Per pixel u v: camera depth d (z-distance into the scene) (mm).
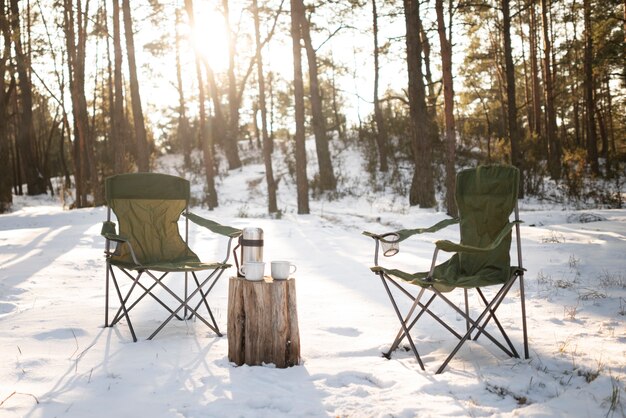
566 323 4203
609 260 7027
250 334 3309
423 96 16672
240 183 25203
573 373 3104
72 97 22375
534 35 26734
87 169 24891
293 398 2781
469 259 3814
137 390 2900
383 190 21422
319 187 22094
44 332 4012
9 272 6996
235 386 2951
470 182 3904
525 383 2953
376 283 6121
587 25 24344
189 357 3475
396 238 3486
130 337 3955
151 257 4441
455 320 4434
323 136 22312
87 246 9797
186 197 4648
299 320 4445
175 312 3893
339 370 3193
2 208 22375
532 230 10859
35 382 3010
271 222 14000
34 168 29734
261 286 3297
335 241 10359
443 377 3053
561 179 21719
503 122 28109
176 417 2570
